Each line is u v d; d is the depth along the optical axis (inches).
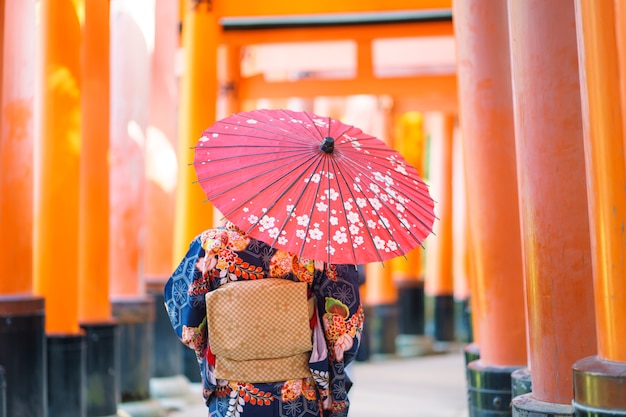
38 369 250.1
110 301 333.7
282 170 116.0
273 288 113.6
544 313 153.1
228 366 114.7
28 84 248.5
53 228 276.7
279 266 115.7
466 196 210.5
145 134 343.9
